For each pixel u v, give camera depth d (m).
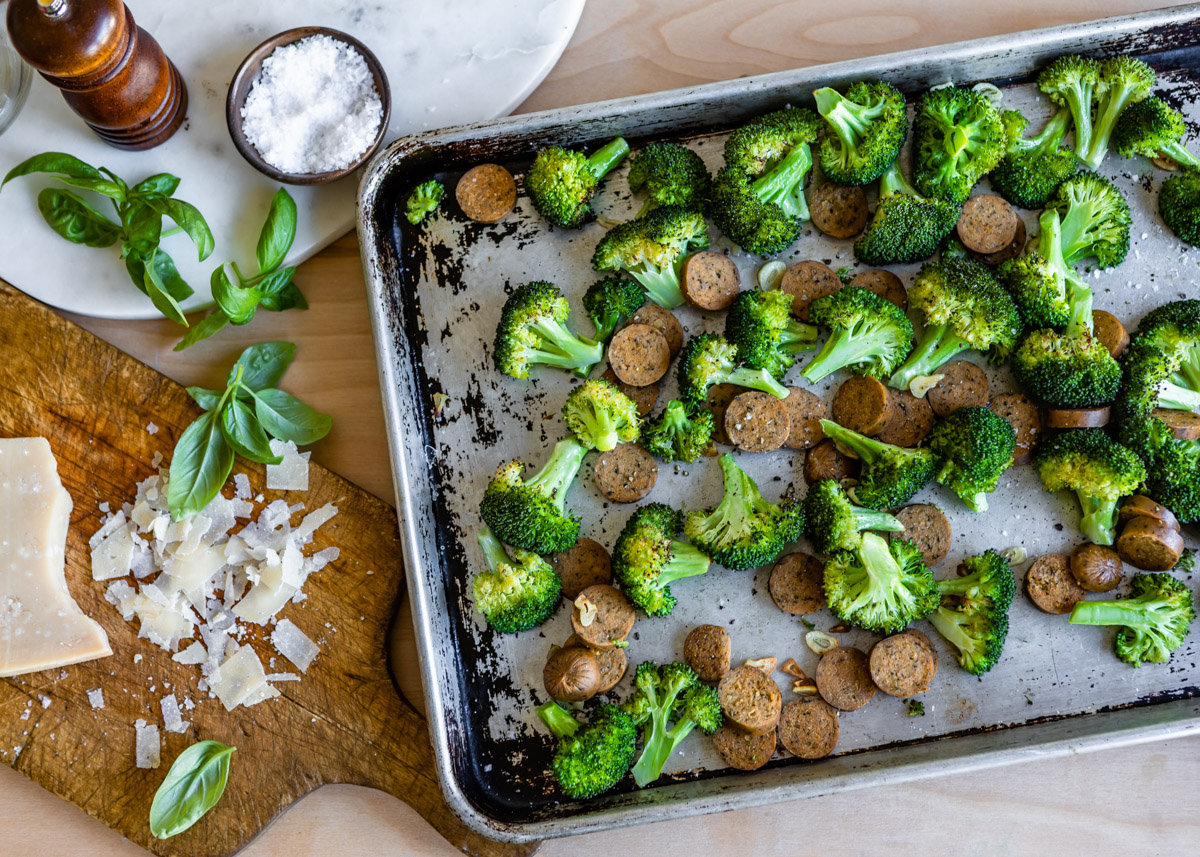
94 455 0.76
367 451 0.77
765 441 0.72
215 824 0.74
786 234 0.72
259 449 0.74
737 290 0.73
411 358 0.74
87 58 0.69
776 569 0.72
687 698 0.71
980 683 0.72
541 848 0.76
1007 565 0.72
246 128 0.73
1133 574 0.72
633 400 0.73
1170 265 0.73
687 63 0.77
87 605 0.76
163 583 0.76
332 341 0.78
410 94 0.76
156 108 0.74
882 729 0.72
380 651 0.75
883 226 0.71
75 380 0.76
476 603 0.72
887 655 0.71
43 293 0.76
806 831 0.76
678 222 0.71
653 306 0.74
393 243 0.75
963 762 0.69
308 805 0.76
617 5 0.78
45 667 0.74
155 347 0.78
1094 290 0.74
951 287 0.70
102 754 0.75
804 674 0.72
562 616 0.73
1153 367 0.71
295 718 0.75
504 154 0.74
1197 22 0.71
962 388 0.73
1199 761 0.75
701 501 0.73
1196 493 0.71
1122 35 0.71
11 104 0.76
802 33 0.77
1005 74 0.74
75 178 0.72
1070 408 0.71
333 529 0.76
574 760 0.70
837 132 0.71
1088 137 0.73
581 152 0.74
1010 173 0.73
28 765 0.75
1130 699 0.72
